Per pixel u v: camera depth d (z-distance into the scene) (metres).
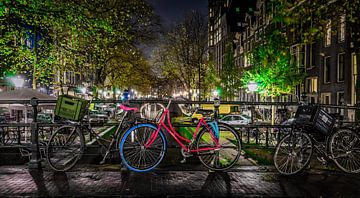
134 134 5.72
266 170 5.95
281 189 4.86
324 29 5.20
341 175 5.68
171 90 103.00
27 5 10.77
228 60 42.22
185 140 5.88
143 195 4.52
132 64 30.47
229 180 5.29
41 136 10.58
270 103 6.84
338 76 26.27
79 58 18.83
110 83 33.56
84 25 12.11
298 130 5.97
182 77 47.34
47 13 11.02
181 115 28.08
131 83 35.66
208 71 44.94
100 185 4.94
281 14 4.87
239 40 57.28
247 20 52.44
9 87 29.19
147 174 5.57
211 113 5.96
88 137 7.97
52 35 16.88
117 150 5.94
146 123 5.57
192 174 5.61
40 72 20.50
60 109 5.75
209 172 5.76
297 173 5.64
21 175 5.45
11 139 12.92
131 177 5.38
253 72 27.59
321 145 6.23
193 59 44.59
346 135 6.03
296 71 25.91
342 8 5.23
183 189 4.80
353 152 5.91
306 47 31.72
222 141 6.86
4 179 5.21
